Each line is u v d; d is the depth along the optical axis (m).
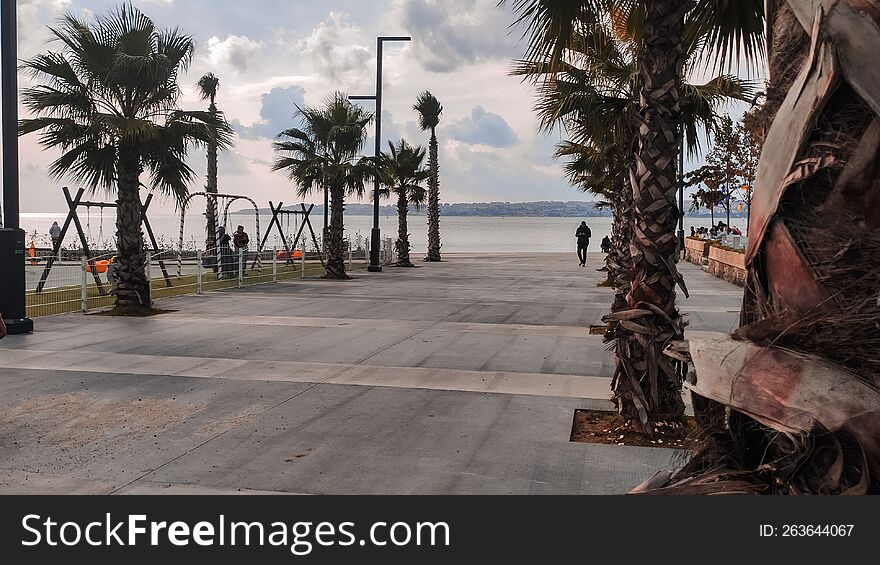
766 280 2.16
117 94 14.68
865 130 1.92
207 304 17.09
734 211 32.53
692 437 2.50
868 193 1.92
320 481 5.27
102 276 22.58
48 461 5.73
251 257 28.22
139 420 6.97
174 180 15.22
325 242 31.41
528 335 12.44
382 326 13.48
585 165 19.69
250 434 6.51
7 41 11.95
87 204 18.48
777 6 2.21
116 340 11.64
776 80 2.18
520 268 32.81
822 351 1.99
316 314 15.29
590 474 5.44
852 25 1.89
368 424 6.86
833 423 1.94
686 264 34.78
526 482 5.25
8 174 12.20
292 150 26.20
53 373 9.11
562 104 10.77
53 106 13.91
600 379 8.90
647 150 6.36
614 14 7.90
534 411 7.35
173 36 15.23
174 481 5.27
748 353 2.11
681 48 6.30
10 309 12.23
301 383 8.63
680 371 6.56
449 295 19.67
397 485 5.19
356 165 25.89
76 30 14.33
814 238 1.99
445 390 8.29
